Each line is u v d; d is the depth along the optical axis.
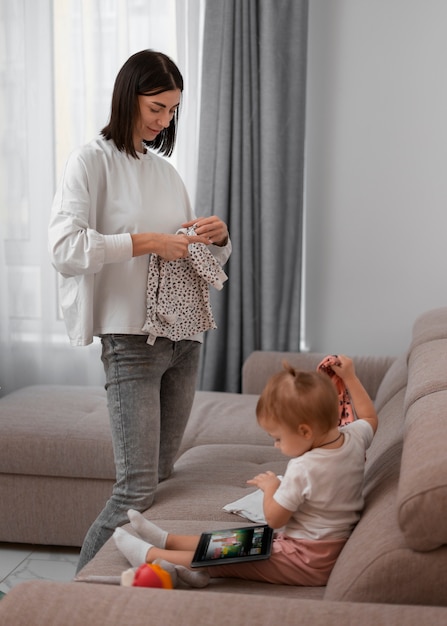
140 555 1.91
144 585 1.63
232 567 1.86
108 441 2.89
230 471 2.66
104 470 2.88
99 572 1.93
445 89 4.03
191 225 2.49
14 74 4.16
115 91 2.41
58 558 2.92
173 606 1.37
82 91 4.11
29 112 4.17
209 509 2.31
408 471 1.56
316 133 4.16
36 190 4.21
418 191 4.11
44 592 1.42
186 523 2.18
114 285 2.42
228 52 3.97
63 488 2.93
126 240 2.28
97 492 2.91
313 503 1.81
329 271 4.24
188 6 4.02
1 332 4.32
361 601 1.54
